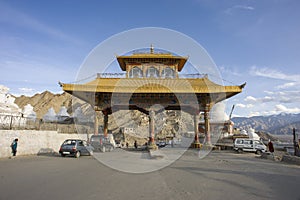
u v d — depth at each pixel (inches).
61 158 729.0
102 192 291.4
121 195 278.7
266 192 303.7
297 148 962.7
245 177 420.8
